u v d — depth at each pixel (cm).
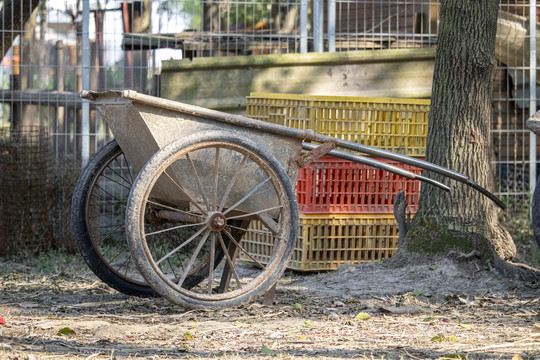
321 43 980
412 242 686
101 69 990
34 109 1027
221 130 511
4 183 877
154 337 437
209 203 527
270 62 952
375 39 1028
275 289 597
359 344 420
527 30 1105
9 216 874
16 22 1034
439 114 685
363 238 756
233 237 592
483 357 385
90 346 406
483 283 638
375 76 954
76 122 990
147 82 1003
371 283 648
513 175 1131
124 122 517
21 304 560
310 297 605
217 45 1037
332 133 727
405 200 707
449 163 676
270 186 545
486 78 683
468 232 670
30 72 1017
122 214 913
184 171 523
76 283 682
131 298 590
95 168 573
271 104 746
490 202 685
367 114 736
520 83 1145
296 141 551
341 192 747
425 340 435
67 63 1031
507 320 511
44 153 894
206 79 955
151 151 525
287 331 461
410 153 752
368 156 738
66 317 506
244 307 553
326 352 394
